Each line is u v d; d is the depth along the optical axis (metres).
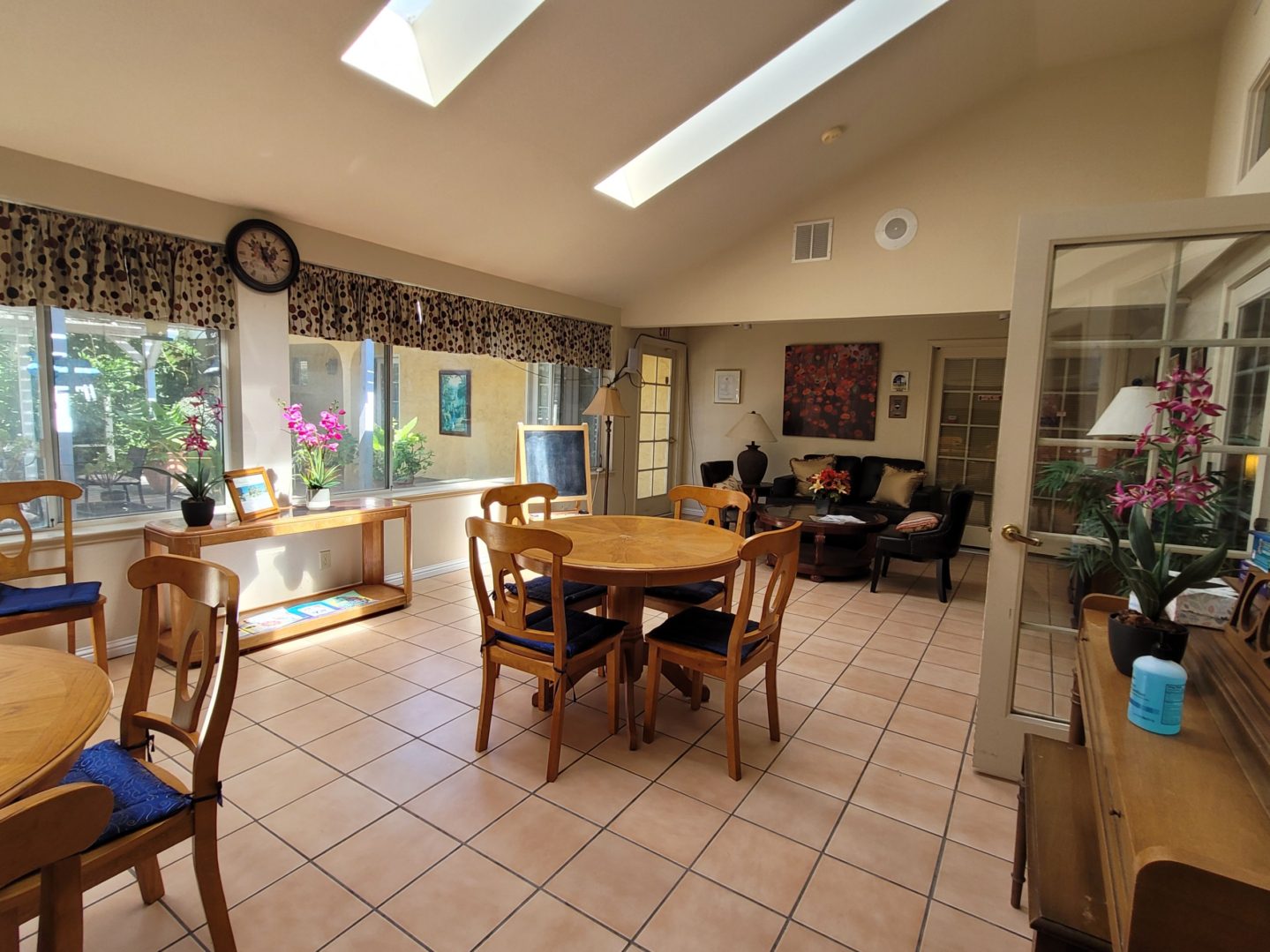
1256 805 0.93
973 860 1.87
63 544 2.86
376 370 4.27
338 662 3.14
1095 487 2.19
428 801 2.07
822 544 4.90
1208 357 2.04
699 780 2.24
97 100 2.41
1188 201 1.93
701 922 1.62
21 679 1.33
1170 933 0.71
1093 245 2.10
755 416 6.41
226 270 3.26
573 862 1.82
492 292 4.67
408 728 2.53
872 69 3.54
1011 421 2.20
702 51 2.93
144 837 1.30
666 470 7.39
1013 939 1.58
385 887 1.71
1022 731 2.25
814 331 6.82
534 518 4.77
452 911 1.63
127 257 2.92
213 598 1.47
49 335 2.86
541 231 4.23
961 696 2.95
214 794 1.40
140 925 1.58
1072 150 4.00
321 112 2.74
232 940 1.44
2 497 2.57
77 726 1.15
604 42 2.76
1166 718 1.13
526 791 2.15
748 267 5.11
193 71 2.39
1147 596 1.41
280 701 2.72
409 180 3.35
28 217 2.64
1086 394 2.17
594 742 2.47
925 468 6.26
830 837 1.95
